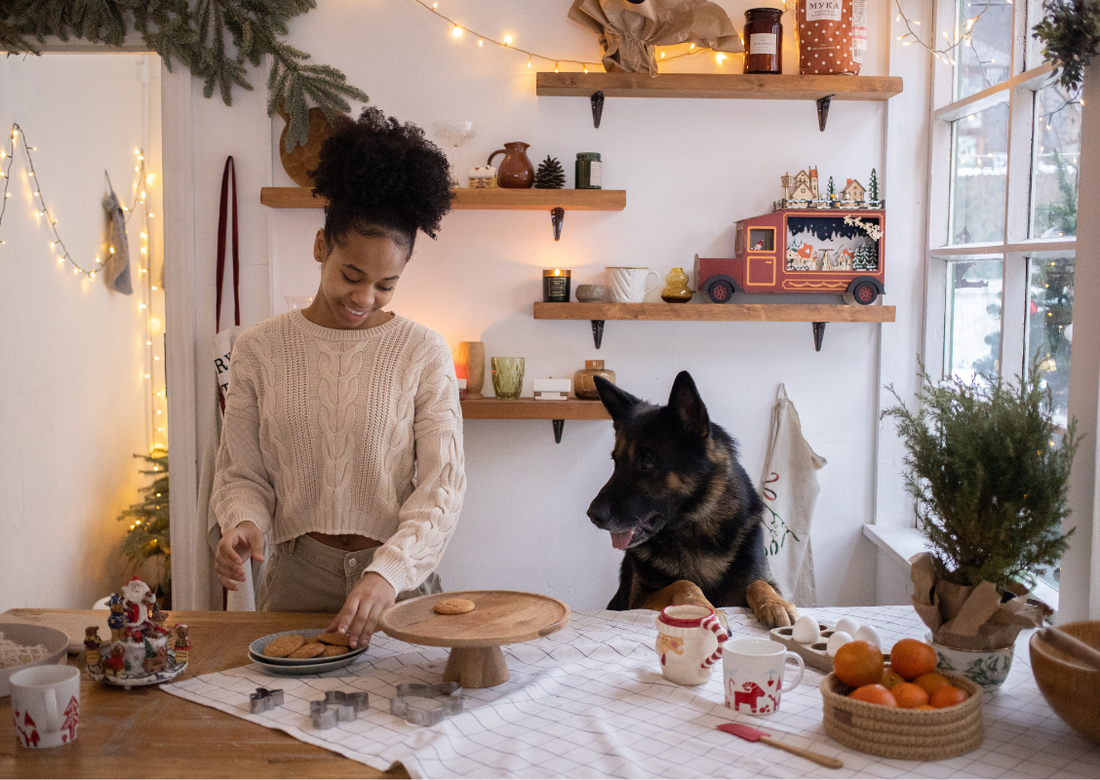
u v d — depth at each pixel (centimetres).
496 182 274
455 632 127
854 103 285
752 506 209
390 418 158
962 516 131
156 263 444
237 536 147
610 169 284
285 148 273
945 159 281
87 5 257
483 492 290
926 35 282
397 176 144
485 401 271
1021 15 228
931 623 136
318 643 142
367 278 150
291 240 281
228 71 270
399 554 142
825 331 291
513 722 121
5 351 298
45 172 333
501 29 279
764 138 285
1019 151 228
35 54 273
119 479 404
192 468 284
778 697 125
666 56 282
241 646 150
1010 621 130
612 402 218
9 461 301
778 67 272
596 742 114
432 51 279
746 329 290
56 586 338
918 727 111
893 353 289
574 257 287
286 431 159
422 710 118
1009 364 229
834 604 299
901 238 287
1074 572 165
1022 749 115
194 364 282
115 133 402
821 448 294
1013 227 230
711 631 135
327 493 159
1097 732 111
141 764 108
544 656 148
